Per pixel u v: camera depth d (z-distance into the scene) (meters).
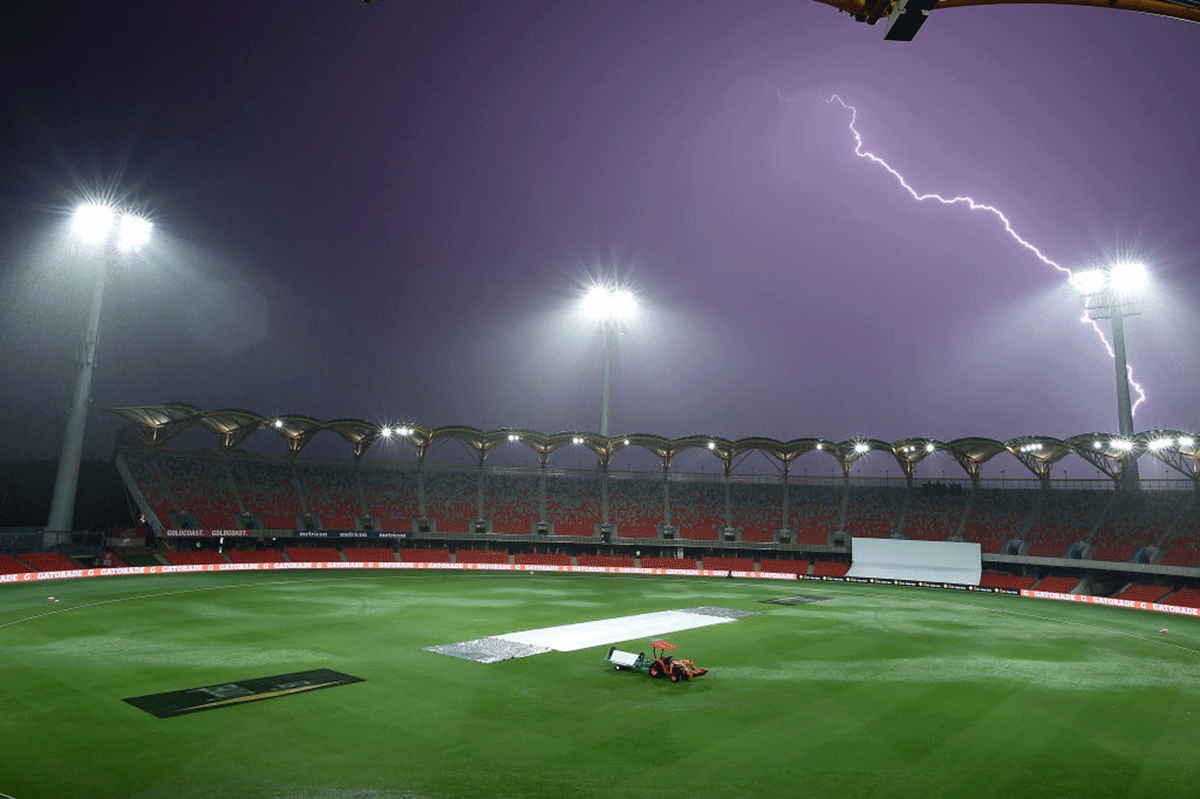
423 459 84.06
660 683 25.66
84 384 61.62
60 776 15.39
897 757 17.88
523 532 79.69
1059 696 24.91
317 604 43.59
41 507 83.06
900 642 35.81
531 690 24.19
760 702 23.12
